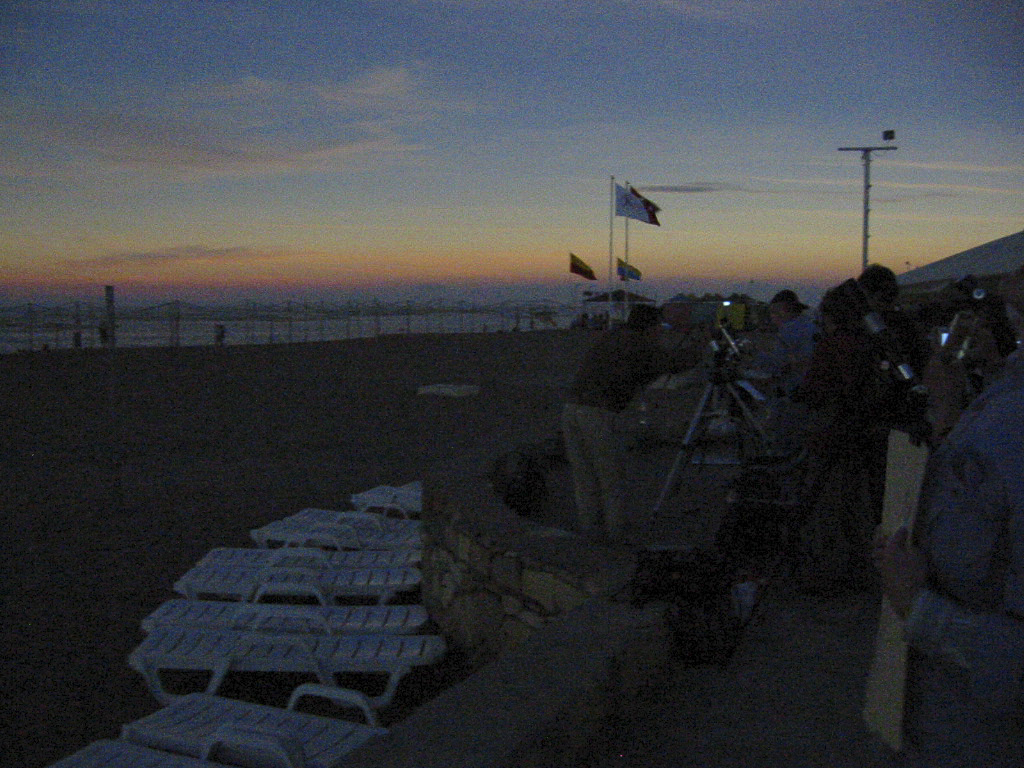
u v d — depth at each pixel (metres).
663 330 6.14
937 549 1.45
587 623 3.72
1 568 7.54
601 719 3.20
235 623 5.62
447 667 5.59
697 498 7.79
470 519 5.55
